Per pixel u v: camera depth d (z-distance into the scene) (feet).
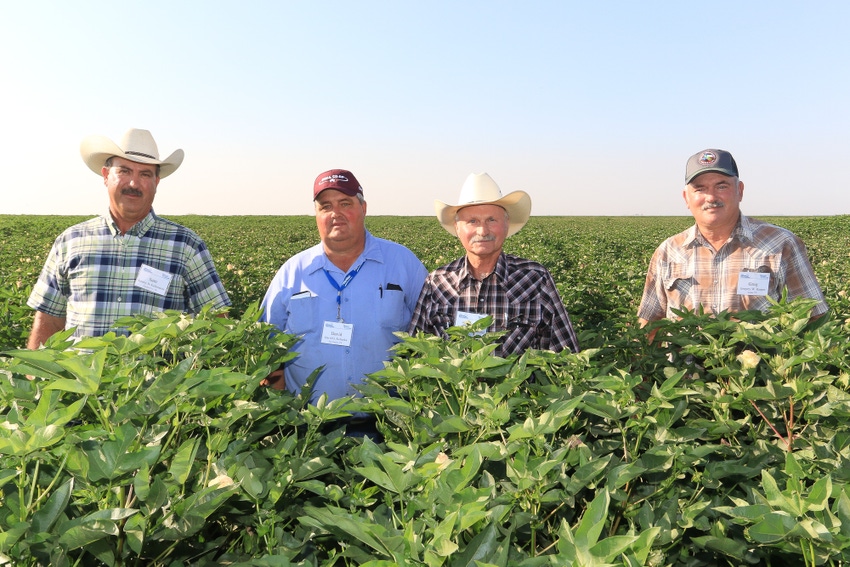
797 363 6.36
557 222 196.65
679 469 5.22
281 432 6.45
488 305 11.32
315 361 11.98
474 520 3.79
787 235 12.85
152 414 4.91
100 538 4.00
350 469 5.58
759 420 6.77
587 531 3.58
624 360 10.66
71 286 13.21
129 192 12.84
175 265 13.57
